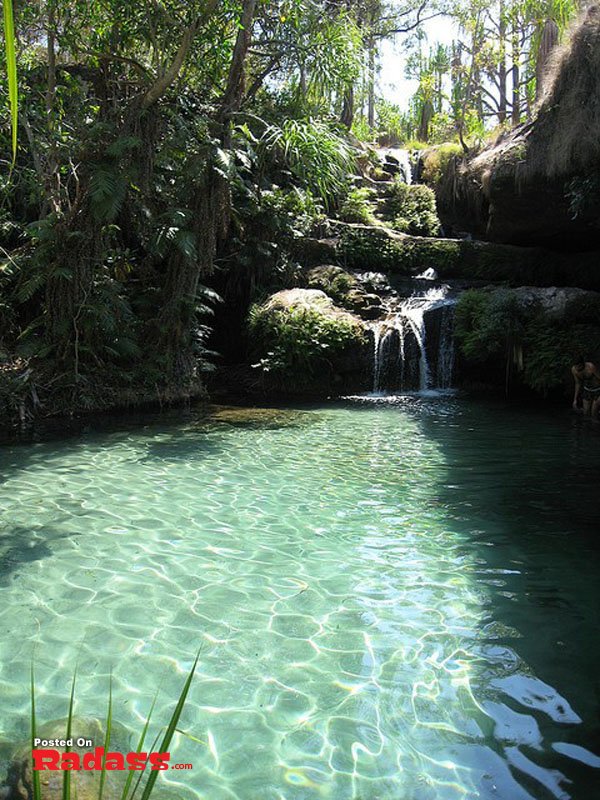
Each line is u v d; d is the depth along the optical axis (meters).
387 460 7.87
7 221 12.77
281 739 2.89
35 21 11.30
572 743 2.85
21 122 11.84
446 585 4.42
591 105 10.89
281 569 4.69
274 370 13.81
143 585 4.40
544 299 13.59
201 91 12.90
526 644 3.67
